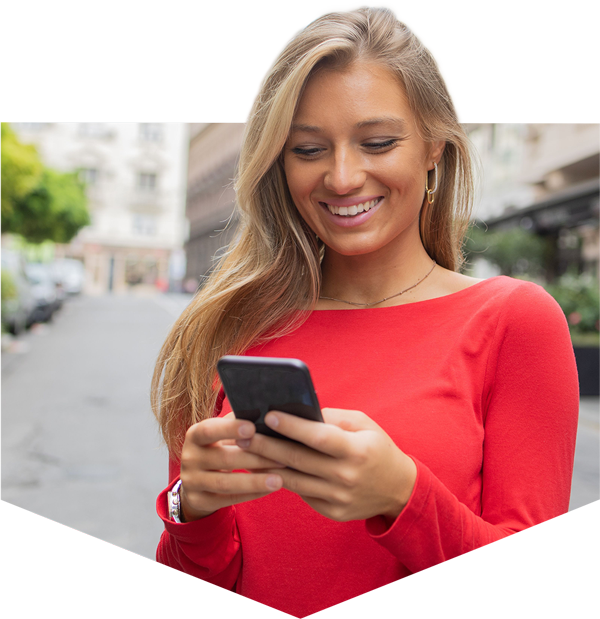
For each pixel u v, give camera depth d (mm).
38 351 12703
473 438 935
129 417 7199
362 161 954
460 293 1045
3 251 16219
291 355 1092
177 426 1226
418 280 1113
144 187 47312
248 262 1189
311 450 677
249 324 1161
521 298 970
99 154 45594
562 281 10820
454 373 960
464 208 1153
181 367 1224
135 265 47312
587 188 13328
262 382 658
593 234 14305
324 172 972
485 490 932
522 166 16078
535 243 14133
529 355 931
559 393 912
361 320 1070
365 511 707
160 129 47406
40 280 18500
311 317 1127
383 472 688
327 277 1180
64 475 4984
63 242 26875
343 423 709
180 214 48531
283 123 951
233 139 39125
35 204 21984
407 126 957
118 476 4984
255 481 690
